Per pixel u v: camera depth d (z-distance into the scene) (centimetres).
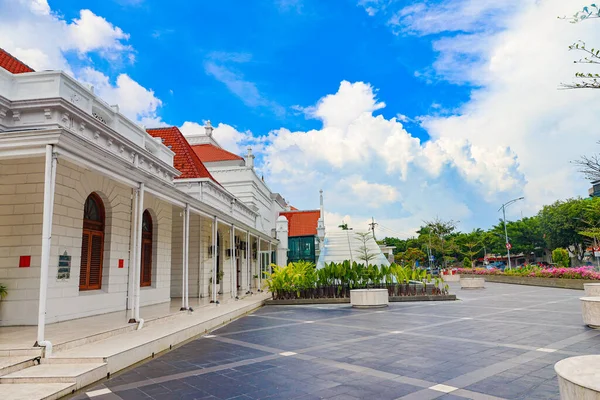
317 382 551
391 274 1978
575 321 1062
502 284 3078
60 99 962
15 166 983
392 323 1113
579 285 2323
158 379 590
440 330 966
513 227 5531
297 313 1458
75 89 1081
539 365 611
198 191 1867
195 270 1836
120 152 1223
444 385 521
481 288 2575
